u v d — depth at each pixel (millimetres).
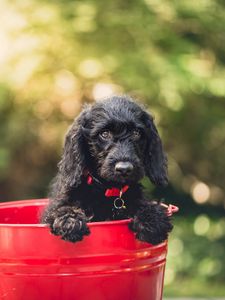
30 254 3826
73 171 4379
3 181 11594
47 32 9898
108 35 10070
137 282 4086
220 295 8672
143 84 9758
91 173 4465
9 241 3834
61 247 3824
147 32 9891
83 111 4641
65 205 4262
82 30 9789
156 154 4645
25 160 11383
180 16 10148
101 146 4449
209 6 10156
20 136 10875
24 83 10078
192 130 11562
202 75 9727
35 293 3910
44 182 11688
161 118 10734
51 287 3889
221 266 9680
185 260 9844
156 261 4211
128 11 9938
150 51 9891
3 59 9852
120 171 4176
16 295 3945
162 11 9992
